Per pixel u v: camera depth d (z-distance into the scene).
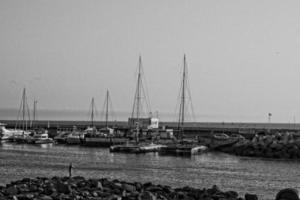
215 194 52.41
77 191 50.59
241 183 76.38
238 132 185.00
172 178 80.56
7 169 87.25
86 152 133.38
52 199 47.09
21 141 167.62
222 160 116.50
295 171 94.94
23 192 50.09
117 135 167.25
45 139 167.25
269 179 82.06
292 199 45.66
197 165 103.56
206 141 154.38
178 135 158.38
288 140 141.88
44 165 95.56
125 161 109.19
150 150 135.12
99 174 83.44
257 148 131.75
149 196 48.56
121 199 48.22
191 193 52.53
